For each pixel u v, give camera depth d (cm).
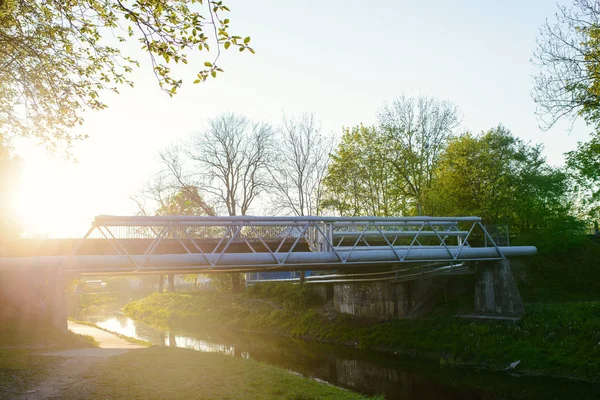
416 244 3644
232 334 4112
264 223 2512
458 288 3438
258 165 4791
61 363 1656
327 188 4488
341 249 2758
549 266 3347
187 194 4766
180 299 5794
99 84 1435
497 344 2609
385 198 4331
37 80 1411
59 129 1495
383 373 2523
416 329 3078
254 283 5325
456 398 2039
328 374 2528
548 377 2273
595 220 4050
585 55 2078
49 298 2325
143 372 1567
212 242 2988
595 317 2517
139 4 1109
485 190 3669
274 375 1728
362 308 3725
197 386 1424
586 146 3478
